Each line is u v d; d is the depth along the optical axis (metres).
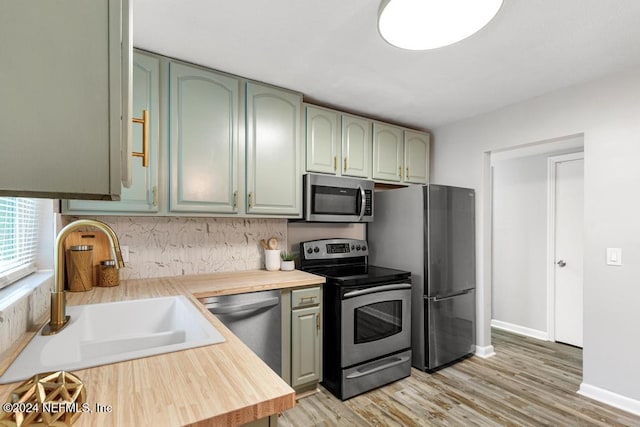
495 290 4.05
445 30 1.24
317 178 2.53
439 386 2.44
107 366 0.84
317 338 2.29
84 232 1.93
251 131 2.28
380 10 1.13
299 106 2.51
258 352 2.02
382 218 3.09
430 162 3.53
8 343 0.90
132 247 2.14
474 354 3.05
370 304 2.40
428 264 2.66
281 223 2.74
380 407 2.15
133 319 1.50
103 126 0.51
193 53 1.95
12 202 1.23
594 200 2.27
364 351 2.35
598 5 1.48
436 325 2.70
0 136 0.46
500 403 2.20
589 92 2.31
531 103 2.66
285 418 2.02
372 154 2.99
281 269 2.59
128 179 0.54
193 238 2.35
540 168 3.68
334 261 2.89
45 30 0.48
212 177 2.11
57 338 1.03
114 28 0.52
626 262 2.13
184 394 0.71
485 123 3.00
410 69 2.14
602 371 2.22
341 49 1.90
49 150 0.48
